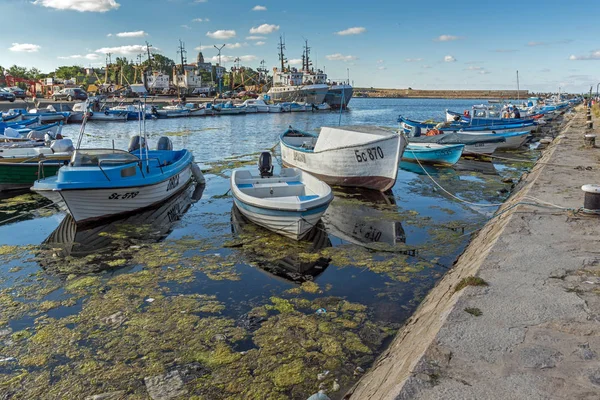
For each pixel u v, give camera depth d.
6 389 4.99
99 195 11.06
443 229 10.95
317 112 78.94
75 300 7.18
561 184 11.16
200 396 4.84
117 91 77.44
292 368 5.31
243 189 11.41
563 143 20.97
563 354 3.84
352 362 5.44
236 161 22.58
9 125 27.11
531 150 26.42
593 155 16.69
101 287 7.68
